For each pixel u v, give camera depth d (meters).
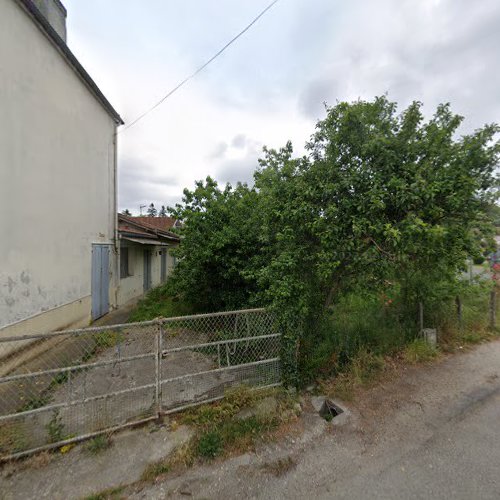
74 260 5.25
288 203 3.08
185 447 2.20
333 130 3.02
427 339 4.11
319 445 2.29
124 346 4.36
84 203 5.65
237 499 1.81
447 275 3.40
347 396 2.96
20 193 3.89
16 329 3.75
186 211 5.59
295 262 3.00
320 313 3.60
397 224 2.62
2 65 3.61
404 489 1.86
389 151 2.73
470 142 2.83
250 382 3.01
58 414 2.54
